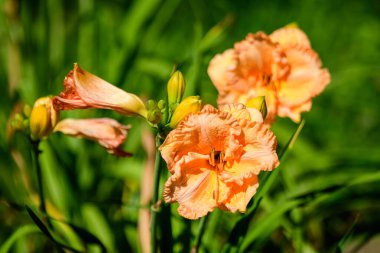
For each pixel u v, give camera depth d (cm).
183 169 60
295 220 90
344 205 110
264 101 63
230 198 60
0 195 103
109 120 73
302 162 108
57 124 72
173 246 76
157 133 63
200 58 88
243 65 71
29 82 107
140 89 115
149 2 115
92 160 106
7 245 75
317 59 72
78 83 63
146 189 85
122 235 89
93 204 93
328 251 106
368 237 82
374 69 120
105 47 123
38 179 73
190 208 60
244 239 75
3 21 112
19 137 104
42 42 116
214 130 59
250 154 59
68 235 86
